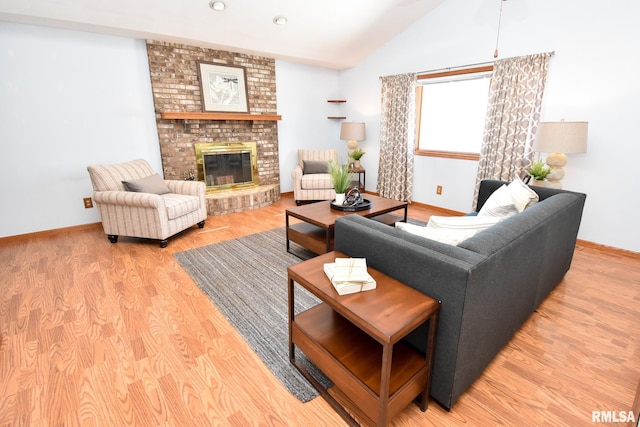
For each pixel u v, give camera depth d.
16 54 3.16
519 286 1.59
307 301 2.24
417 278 1.32
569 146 2.75
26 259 2.94
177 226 3.35
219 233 3.66
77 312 2.11
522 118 3.48
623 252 3.06
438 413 1.37
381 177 5.21
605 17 2.88
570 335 1.87
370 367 1.29
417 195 4.86
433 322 1.25
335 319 1.61
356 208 2.96
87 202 3.78
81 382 1.53
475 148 4.21
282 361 1.68
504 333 1.60
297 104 5.40
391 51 4.79
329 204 3.26
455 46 4.00
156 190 3.46
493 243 1.33
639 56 2.76
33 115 3.33
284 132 5.37
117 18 3.22
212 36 3.85
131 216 3.18
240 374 1.59
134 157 3.99
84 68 3.51
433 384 1.37
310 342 1.47
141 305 2.19
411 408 1.40
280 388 1.51
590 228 3.25
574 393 1.47
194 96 4.21
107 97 3.70
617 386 1.51
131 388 1.50
